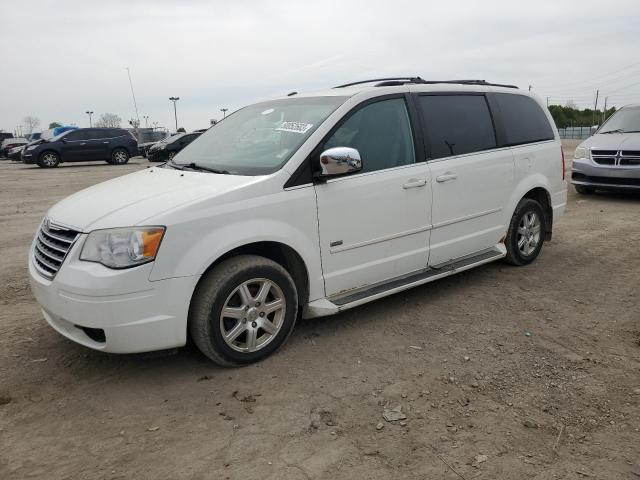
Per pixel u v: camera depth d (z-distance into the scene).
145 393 3.38
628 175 9.60
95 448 2.84
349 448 2.82
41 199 12.36
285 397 3.31
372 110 4.34
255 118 4.68
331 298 4.14
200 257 3.36
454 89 5.05
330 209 3.96
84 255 3.26
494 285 5.29
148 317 3.27
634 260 6.11
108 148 24.55
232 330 3.60
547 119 6.04
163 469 2.67
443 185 4.71
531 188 5.66
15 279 5.73
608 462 2.70
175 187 3.72
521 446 2.83
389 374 3.58
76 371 3.66
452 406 3.21
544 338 4.10
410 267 4.62
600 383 3.44
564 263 6.02
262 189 3.64
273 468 2.67
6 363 3.76
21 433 2.97
